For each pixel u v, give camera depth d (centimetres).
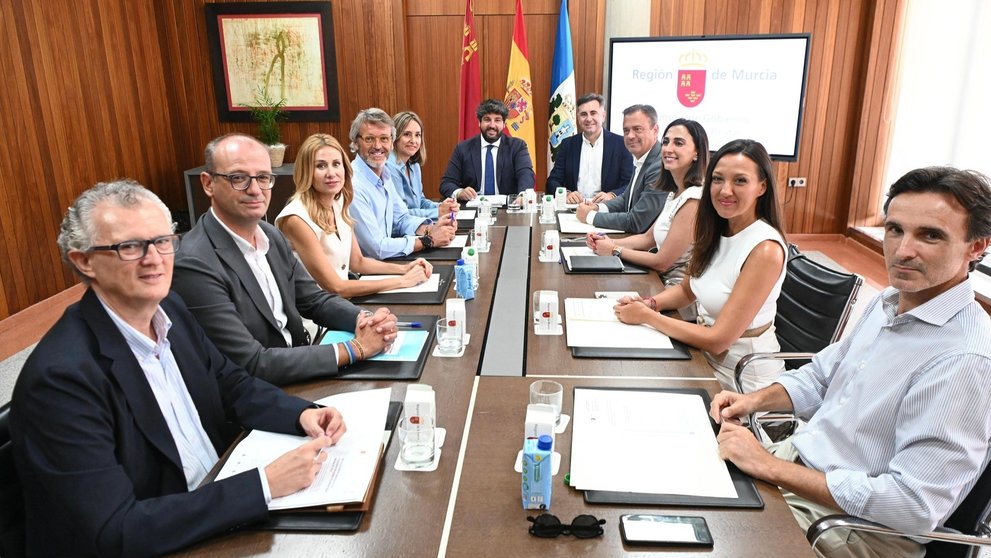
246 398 160
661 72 553
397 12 580
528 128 581
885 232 144
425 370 185
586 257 296
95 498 118
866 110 564
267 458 142
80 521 117
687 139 293
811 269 254
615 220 357
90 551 117
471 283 246
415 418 141
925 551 149
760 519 123
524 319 225
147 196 138
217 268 193
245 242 206
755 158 210
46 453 120
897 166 568
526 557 114
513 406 164
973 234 132
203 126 616
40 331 425
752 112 545
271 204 589
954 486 127
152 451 138
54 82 464
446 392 172
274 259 220
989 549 231
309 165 262
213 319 186
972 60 501
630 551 116
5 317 425
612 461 139
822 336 243
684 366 187
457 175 487
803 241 611
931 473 128
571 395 168
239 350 185
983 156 490
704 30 570
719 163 215
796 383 179
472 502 128
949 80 520
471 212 409
